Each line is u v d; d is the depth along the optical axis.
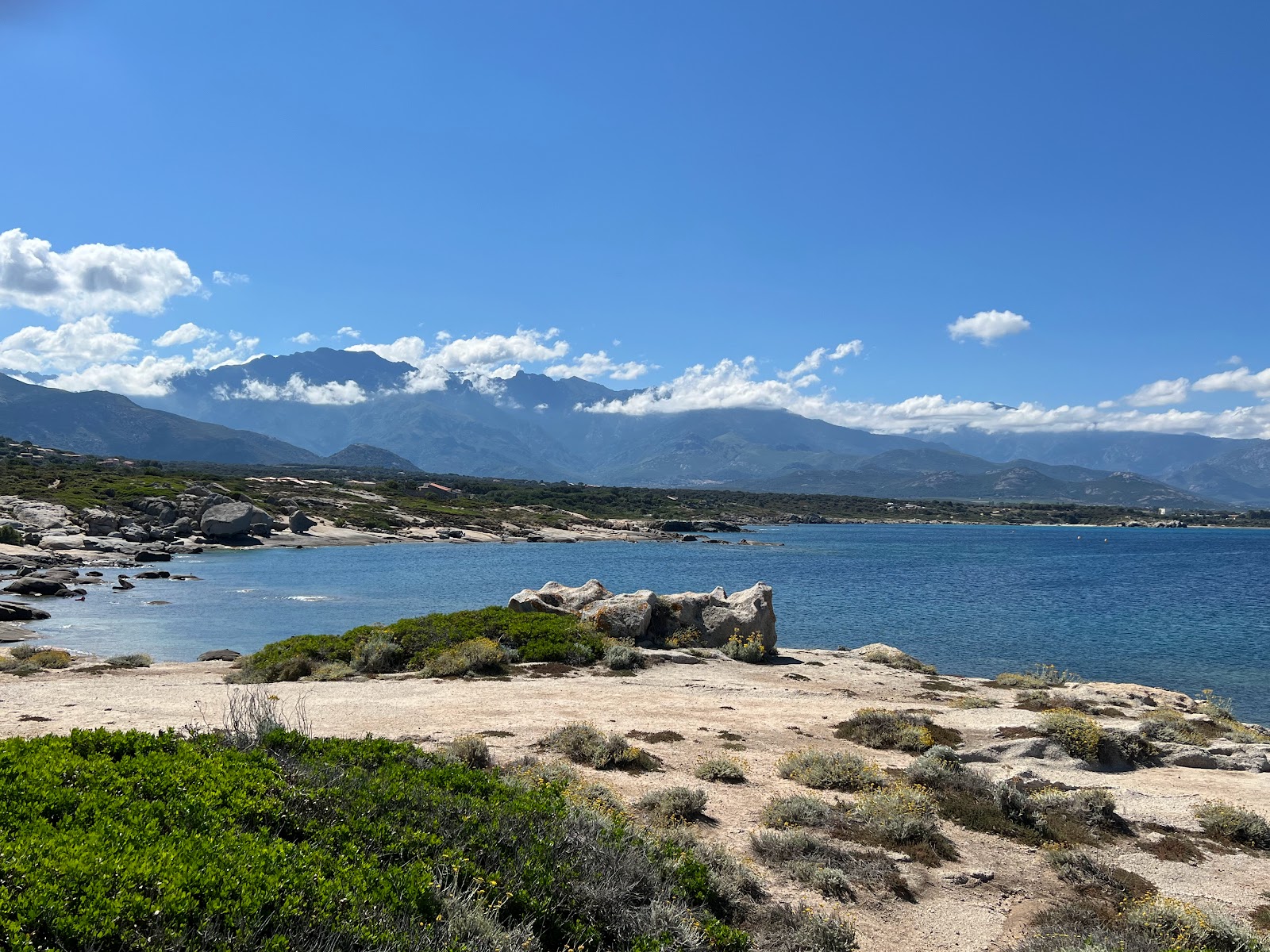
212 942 5.90
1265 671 40.19
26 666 28.28
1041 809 14.45
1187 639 49.47
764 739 18.58
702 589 80.12
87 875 6.14
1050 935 9.83
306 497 173.75
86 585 69.62
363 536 141.75
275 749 11.58
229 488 162.62
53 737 10.47
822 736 19.23
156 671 28.92
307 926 6.38
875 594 74.56
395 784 10.52
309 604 61.06
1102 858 12.77
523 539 165.75
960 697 25.64
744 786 15.05
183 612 55.00
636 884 9.15
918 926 10.18
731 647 33.31
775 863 11.48
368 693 22.86
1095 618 59.00
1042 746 17.95
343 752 11.91
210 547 117.75
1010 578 92.75
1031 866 12.30
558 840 9.53
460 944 6.71
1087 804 14.53
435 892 7.48
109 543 100.88
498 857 8.96
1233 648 46.41
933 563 118.12
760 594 36.16
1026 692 27.02
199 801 8.41
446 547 143.00
